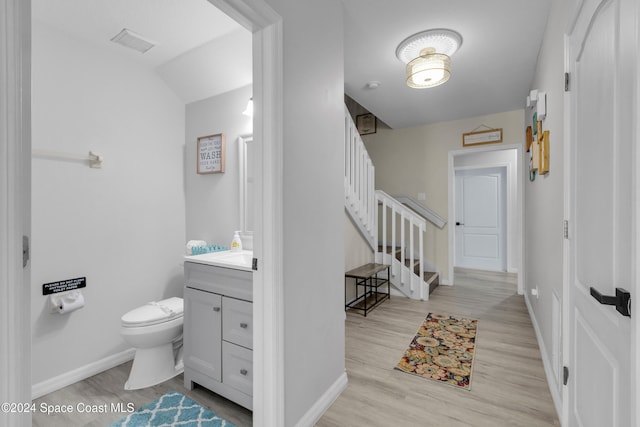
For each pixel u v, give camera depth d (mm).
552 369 1783
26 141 677
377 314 3174
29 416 688
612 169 873
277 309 1321
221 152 2516
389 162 4793
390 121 4352
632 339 729
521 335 2609
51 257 1917
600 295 834
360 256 3746
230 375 1692
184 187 2738
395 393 1798
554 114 1704
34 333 1840
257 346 1350
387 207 4777
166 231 2588
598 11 987
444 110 3889
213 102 2584
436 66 2299
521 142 3834
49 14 1811
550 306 1863
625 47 775
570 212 1376
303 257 1503
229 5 1131
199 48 2205
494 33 2189
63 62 1971
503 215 5496
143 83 2422
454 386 1862
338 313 1819
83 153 2062
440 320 2984
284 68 1361
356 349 2371
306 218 1526
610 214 891
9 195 645
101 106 2162
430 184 4473
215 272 1752
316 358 1604
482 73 2830
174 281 2637
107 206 2195
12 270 651
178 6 1786
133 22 1915
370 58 2559
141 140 2408
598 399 1014
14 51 645
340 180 1843
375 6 1904
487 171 5625
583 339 1186
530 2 1856
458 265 5910
